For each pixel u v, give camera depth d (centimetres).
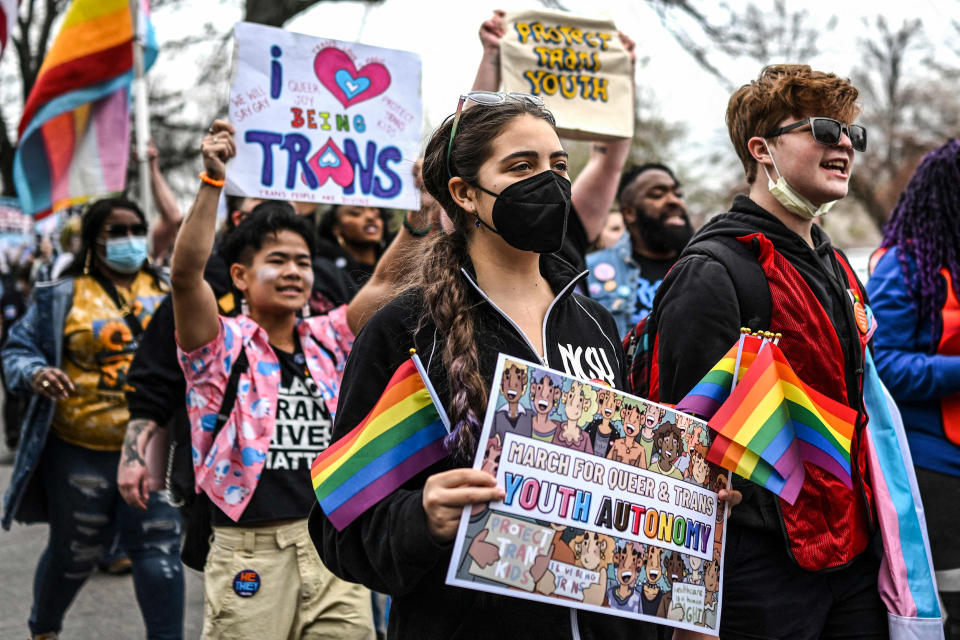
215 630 307
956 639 325
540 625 181
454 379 177
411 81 407
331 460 184
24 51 2214
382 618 465
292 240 330
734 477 234
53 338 428
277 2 1070
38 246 1309
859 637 247
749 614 238
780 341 246
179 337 312
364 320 331
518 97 198
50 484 422
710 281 245
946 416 323
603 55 412
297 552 312
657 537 190
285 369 325
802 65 266
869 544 251
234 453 311
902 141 2705
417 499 171
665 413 195
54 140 661
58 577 419
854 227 3306
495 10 409
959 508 321
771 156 261
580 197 418
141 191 657
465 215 200
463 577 164
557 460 175
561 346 197
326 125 393
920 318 322
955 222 322
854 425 232
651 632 201
